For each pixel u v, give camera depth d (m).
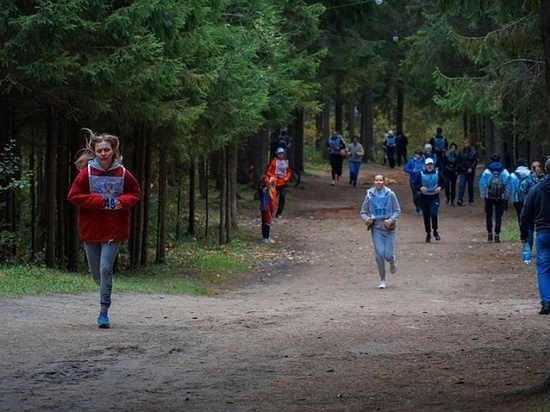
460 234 29.53
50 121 19.02
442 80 27.02
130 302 15.41
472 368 9.11
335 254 26.02
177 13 16.72
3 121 19.22
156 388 8.34
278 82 26.89
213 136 22.17
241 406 7.51
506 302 16.45
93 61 16.06
